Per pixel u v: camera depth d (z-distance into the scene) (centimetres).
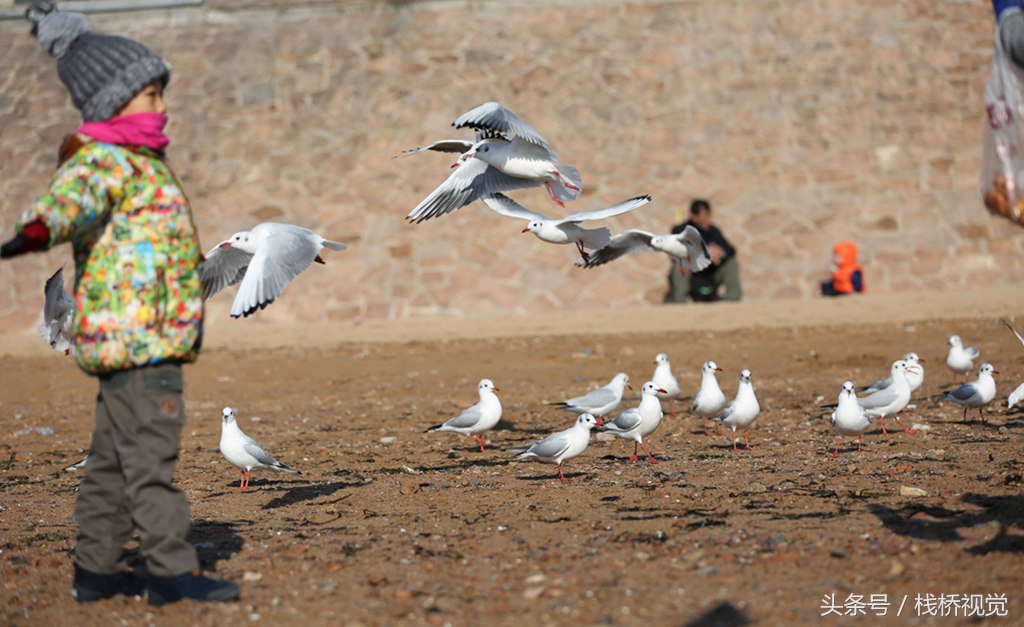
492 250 2998
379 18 3625
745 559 771
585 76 3419
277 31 3625
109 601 737
